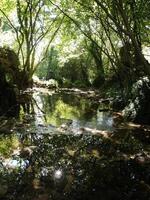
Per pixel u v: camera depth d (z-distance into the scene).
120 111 12.80
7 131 8.36
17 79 18.14
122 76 15.62
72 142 7.61
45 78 46.88
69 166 5.97
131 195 4.94
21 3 24.44
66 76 42.44
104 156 6.64
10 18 26.95
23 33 24.59
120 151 7.07
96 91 25.14
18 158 6.23
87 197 4.86
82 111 13.02
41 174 5.54
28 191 4.91
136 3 11.10
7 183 5.11
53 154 6.60
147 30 14.12
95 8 13.92
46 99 17.27
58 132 8.62
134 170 5.89
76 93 23.06
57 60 44.09
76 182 5.31
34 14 25.25
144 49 21.47
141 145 7.66
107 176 5.58
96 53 33.75
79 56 40.19
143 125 10.09
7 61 14.27
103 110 13.14
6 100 11.41
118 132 8.93
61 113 12.26
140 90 10.98
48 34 30.09
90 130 9.01
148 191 5.07
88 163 6.17
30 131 8.52
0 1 24.52
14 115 10.80
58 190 5.02
